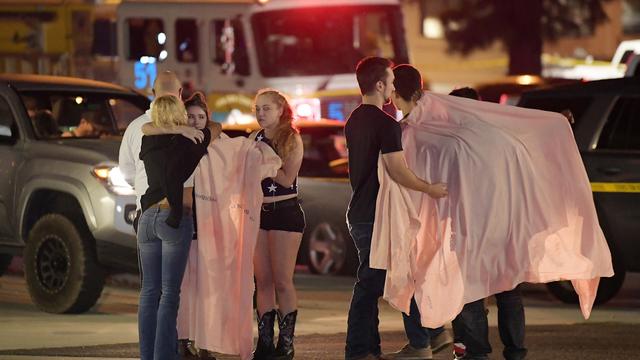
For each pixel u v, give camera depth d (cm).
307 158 3212
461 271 1925
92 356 2136
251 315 1995
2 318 2622
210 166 1972
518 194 1934
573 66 8619
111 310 2745
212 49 4725
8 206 2788
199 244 1975
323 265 3183
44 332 2419
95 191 2647
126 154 1980
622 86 2811
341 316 2666
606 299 2795
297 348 2230
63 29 4775
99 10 4803
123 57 4781
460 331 1950
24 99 2853
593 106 2825
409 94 1970
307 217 3192
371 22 4759
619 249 2759
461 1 7162
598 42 9088
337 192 3148
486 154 1923
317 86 4681
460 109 1948
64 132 2884
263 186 2042
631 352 2189
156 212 1892
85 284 2648
